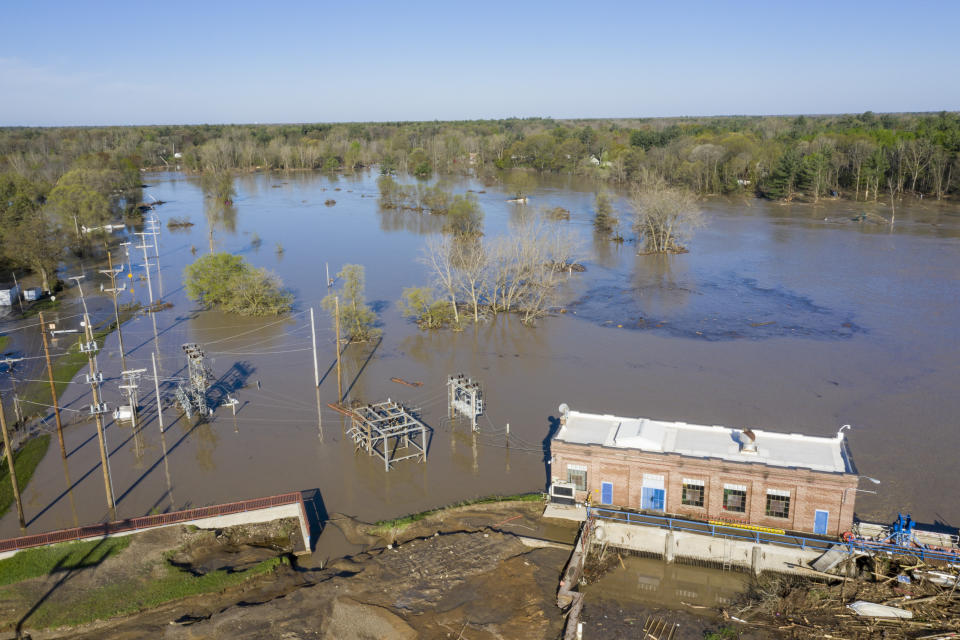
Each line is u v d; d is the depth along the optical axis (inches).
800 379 2741.1
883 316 3550.7
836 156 7790.4
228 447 2242.9
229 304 3759.8
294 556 1689.2
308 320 3619.6
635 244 5477.4
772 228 6048.2
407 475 2068.2
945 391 2598.4
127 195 7529.5
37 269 4151.1
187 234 6067.9
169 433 2343.8
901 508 1839.3
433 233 6033.5
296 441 2282.2
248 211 7396.7
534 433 2327.8
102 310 3816.4
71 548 1654.8
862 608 1446.9
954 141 7283.5
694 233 5836.6
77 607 1461.6
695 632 1432.1
